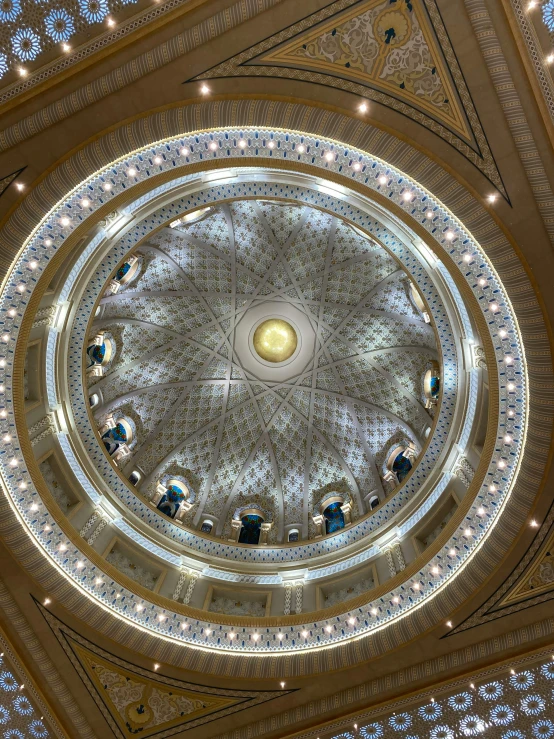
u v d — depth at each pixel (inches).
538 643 285.6
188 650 321.4
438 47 234.2
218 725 313.9
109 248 397.1
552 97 231.9
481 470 314.3
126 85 245.4
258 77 246.5
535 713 286.4
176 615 340.8
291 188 391.2
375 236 397.7
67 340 402.3
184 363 549.0
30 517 315.6
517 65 231.0
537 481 286.8
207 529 501.0
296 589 414.9
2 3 238.1
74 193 273.0
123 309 510.0
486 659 291.9
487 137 244.8
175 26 235.6
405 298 498.9
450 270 299.9
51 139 255.9
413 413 498.6
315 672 310.0
